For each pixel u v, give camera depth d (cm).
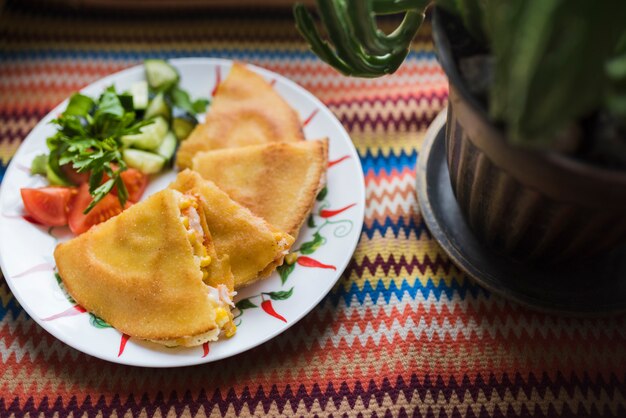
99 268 51
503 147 40
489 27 39
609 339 52
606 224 43
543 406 49
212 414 49
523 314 53
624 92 37
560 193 41
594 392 50
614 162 38
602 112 39
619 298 50
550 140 37
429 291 54
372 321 53
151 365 48
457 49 42
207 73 62
